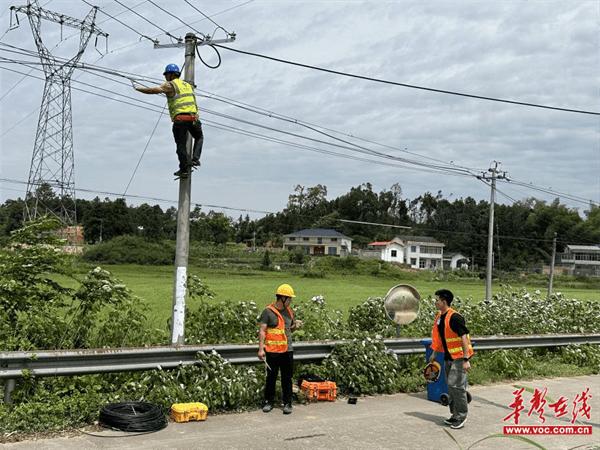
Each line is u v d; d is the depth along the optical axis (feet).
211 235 342.44
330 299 117.70
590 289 250.57
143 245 242.17
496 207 379.14
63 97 161.17
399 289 42.88
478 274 303.89
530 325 54.80
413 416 30.66
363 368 35.50
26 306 31.94
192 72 35.19
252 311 38.75
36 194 160.97
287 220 444.96
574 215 364.79
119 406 26.32
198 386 29.27
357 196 467.52
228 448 23.62
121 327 34.04
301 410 30.91
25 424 24.27
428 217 476.54
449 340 29.17
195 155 32.78
